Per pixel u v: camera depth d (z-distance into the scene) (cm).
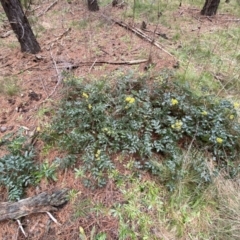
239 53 420
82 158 237
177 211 221
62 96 302
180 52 404
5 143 254
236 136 258
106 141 244
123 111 270
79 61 370
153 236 205
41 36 442
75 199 221
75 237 203
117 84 304
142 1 581
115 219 211
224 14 579
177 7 587
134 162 240
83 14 518
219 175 242
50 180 232
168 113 269
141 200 222
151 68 349
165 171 233
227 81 351
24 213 211
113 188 226
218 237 211
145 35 434
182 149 258
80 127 254
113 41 426
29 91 318
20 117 286
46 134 259
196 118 266
